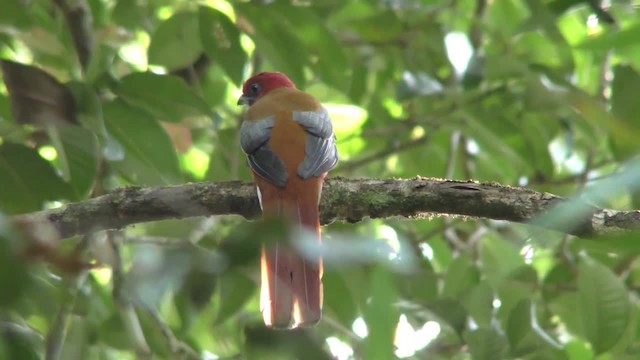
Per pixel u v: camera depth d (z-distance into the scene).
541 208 7.76
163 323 10.50
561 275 10.80
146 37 14.68
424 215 8.30
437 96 12.04
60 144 8.49
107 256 8.47
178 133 12.35
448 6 13.59
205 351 11.35
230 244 3.93
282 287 6.86
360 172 14.04
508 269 11.72
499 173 13.24
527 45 13.62
